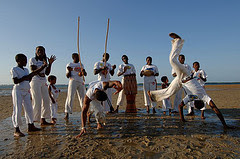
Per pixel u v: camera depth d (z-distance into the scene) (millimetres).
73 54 5680
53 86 5117
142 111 6957
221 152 2701
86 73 5551
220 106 7809
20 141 3350
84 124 3492
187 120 5055
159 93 4902
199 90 4387
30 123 4012
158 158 2521
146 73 6391
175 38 4266
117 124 4664
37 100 4426
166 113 6398
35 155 2682
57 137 3582
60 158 2566
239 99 10492
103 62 5785
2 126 4633
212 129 3990
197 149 2830
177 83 4547
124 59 6551
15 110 3717
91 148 2936
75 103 9977
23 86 3809
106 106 5926
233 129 3963
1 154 2738
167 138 3400
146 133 3768
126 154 2672
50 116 4773
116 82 3348
